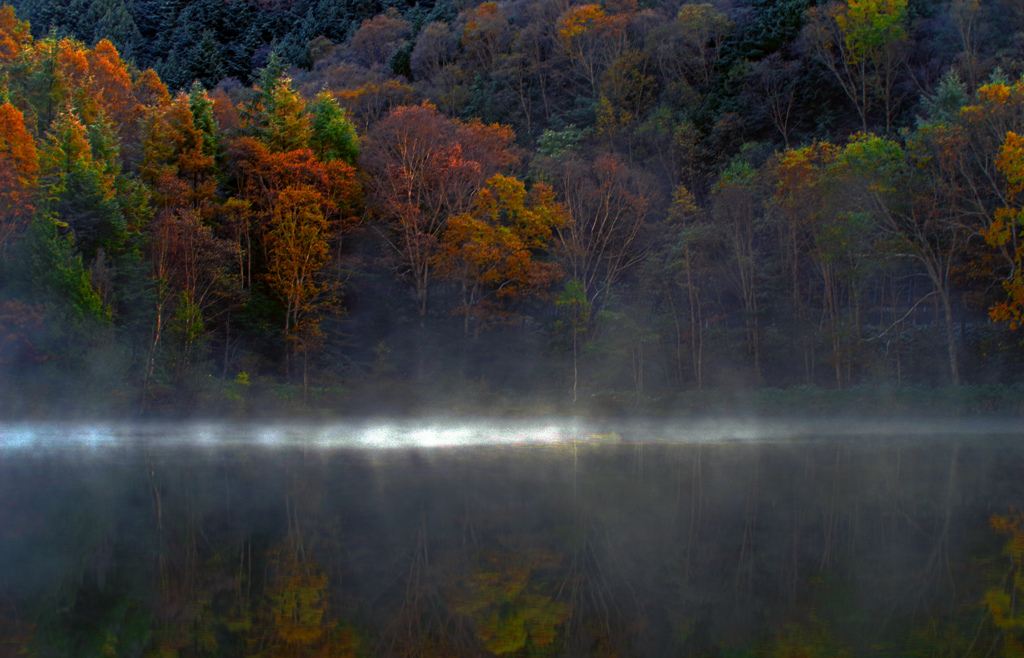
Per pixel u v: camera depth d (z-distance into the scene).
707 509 13.28
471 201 54.59
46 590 8.71
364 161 57.34
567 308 52.03
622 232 55.25
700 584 8.97
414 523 12.19
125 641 7.10
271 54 77.31
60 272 37.91
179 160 52.66
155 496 14.92
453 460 21.69
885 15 63.12
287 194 49.25
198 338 42.34
